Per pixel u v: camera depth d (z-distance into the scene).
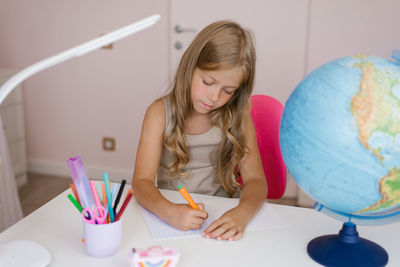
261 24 2.58
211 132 1.32
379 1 2.42
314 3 2.48
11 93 2.72
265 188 1.18
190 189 1.35
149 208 1.03
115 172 2.99
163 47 2.74
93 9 2.79
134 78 2.83
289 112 0.78
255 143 1.30
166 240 0.91
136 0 2.72
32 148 3.09
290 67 2.61
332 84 0.72
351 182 0.72
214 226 0.94
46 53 2.93
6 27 2.93
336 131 0.70
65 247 0.87
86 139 3.00
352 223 0.86
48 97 2.98
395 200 0.74
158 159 1.25
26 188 2.82
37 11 2.87
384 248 0.90
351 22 2.47
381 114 0.68
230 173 1.30
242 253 0.87
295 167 0.78
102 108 2.93
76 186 0.85
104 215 0.83
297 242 0.92
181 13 2.65
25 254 0.80
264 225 0.98
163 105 1.28
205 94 1.14
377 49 2.49
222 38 1.11
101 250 0.83
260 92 2.68
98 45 0.74
